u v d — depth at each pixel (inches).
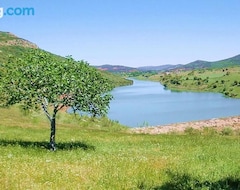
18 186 526.9
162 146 1368.1
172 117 5241.1
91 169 690.2
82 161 802.8
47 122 2374.5
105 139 1582.2
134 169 703.1
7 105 1039.6
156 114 5674.2
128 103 7859.3
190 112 5895.7
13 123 2034.9
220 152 1092.5
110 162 787.4
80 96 1021.8
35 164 716.7
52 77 982.4
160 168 727.7
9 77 995.9
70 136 1612.9
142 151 1152.2
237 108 6432.1
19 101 1026.1
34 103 1044.5
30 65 999.6
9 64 1026.1
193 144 1478.8
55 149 1064.8
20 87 1007.0
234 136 2041.1
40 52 1051.9
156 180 632.4
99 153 1039.0
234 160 866.8
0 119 2122.3
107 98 1040.8
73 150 1080.8
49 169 666.2
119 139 1615.4
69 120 2549.2
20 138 1386.6
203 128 2363.4
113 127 2566.4
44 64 1007.0
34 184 547.5
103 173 652.7
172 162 806.5
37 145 1154.0
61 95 1032.8
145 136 1802.4
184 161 829.2
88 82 1018.7
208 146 1354.6
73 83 987.9
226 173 693.9
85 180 597.3
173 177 655.1
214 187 579.5
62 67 1014.4
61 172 644.7
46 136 1537.9
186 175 666.8
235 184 612.1
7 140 1243.8
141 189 577.9
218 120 2645.2
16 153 940.0
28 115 2426.2
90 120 2677.2
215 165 785.6
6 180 553.3
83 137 1603.1
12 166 677.3
